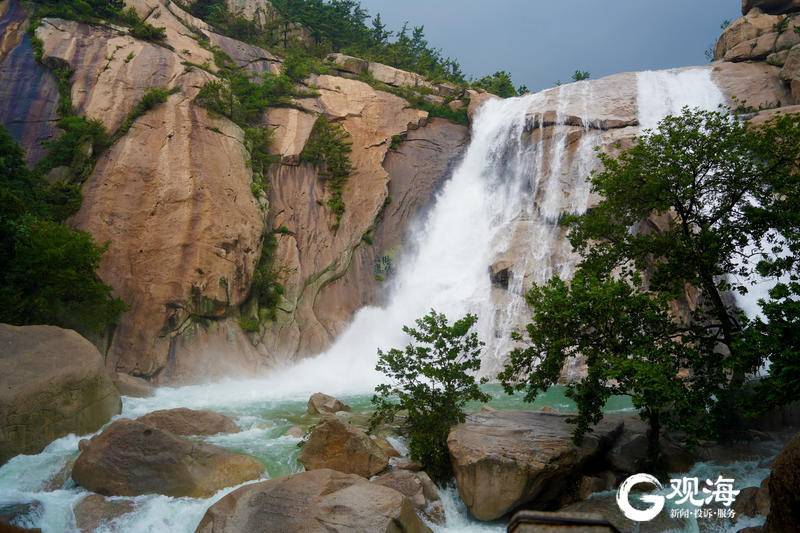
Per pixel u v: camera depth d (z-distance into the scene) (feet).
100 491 42.68
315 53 175.63
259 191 112.16
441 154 145.38
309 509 35.47
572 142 122.62
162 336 90.99
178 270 94.73
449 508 43.27
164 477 42.70
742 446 50.34
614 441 50.11
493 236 121.80
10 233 72.95
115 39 123.13
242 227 104.27
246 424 60.13
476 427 48.67
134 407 68.59
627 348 45.73
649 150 53.47
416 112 147.95
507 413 54.60
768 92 120.16
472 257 124.98
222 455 44.88
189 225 98.07
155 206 98.58
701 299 86.33
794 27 123.13
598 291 44.80
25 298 71.41
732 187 50.93
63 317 76.38
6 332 56.13
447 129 150.61
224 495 40.86
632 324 46.65
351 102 141.79
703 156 50.88
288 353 102.58
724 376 47.19
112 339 87.81
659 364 42.80
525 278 109.60
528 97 144.66
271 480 38.78
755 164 51.21
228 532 35.09
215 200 102.78
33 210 86.02
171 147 105.09
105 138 104.94
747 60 133.69
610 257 55.11
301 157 125.90
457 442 44.29
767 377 41.81
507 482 41.01
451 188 142.10
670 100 125.90
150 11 139.54
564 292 47.29
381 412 52.85
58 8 124.47
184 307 93.40
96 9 129.18
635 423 55.21
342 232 122.62
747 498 38.40
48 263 71.92
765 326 41.42
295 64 146.72
